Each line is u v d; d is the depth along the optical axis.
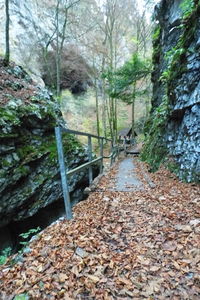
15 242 6.35
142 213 3.89
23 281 2.24
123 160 14.10
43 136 7.96
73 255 2.63
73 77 23.59
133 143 24.36
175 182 5.75
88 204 4.48
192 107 5.57
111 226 3.39
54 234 3.16
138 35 22.28
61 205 7.91
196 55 5.50
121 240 3.00
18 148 6.70
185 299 1.97
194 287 2.10
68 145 8.37
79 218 3.69
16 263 2.57
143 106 32.47
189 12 5.98
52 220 7.52
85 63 22.83
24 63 18.14
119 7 20.59
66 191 3.67
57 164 7.48
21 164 6.48
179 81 6.35
